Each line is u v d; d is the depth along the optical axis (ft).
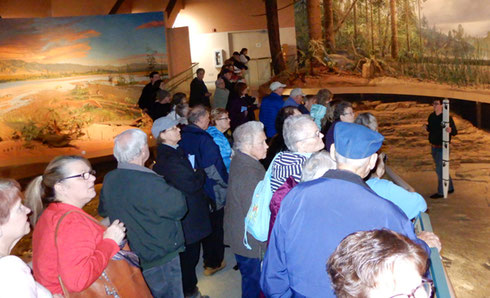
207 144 14.01
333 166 8.17
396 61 41.22
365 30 43.42
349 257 4.57
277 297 7.11
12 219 6.50
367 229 6.15
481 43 33.17
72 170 7.85
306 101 23.40
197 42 55.88
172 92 49.03
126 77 47.21
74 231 7.38
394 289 4.38
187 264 12.98
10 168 42.88
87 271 7.24
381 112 42.63
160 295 10.22
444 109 24.54
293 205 6.65
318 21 47.26
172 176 12.12
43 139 45.62
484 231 20.48
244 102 28.30
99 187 35.12
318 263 6.35
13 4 47.26
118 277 7.89
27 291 5.89
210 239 15.11
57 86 45.88
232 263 16.25
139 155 9.91
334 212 6.31
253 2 54.39
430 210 23.85
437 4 36.47
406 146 37.17
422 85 39.06
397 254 4.40
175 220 10.22
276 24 50.24
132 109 47.39
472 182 27.53
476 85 33.91
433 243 7.45
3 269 5.84
